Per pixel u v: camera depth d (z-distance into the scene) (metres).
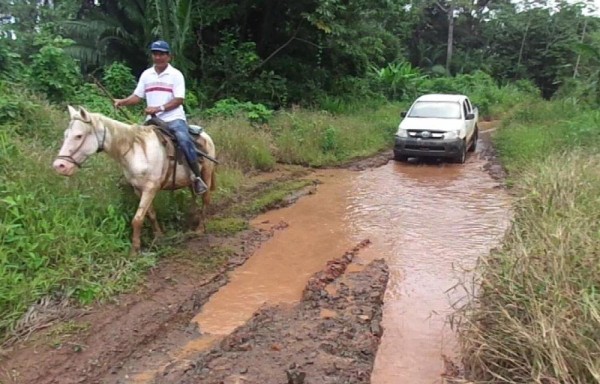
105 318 5.46
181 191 8.36
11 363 4.64
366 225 9.05
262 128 14.56
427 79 32.38
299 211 9.86
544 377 3.63
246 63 17.97
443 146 13.91
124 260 6.41
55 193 6.74
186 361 4.98
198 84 18.00
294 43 20.83
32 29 21.59
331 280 6.78
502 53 46.91
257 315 5.81
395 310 6.05
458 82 33.25
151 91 7.09
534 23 45.03
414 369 4.89
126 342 5.18
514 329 4.07
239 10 19.14
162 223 7.84
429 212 9.79
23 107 8.86
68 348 4.92
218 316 5.89
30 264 5.66
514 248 5.04
